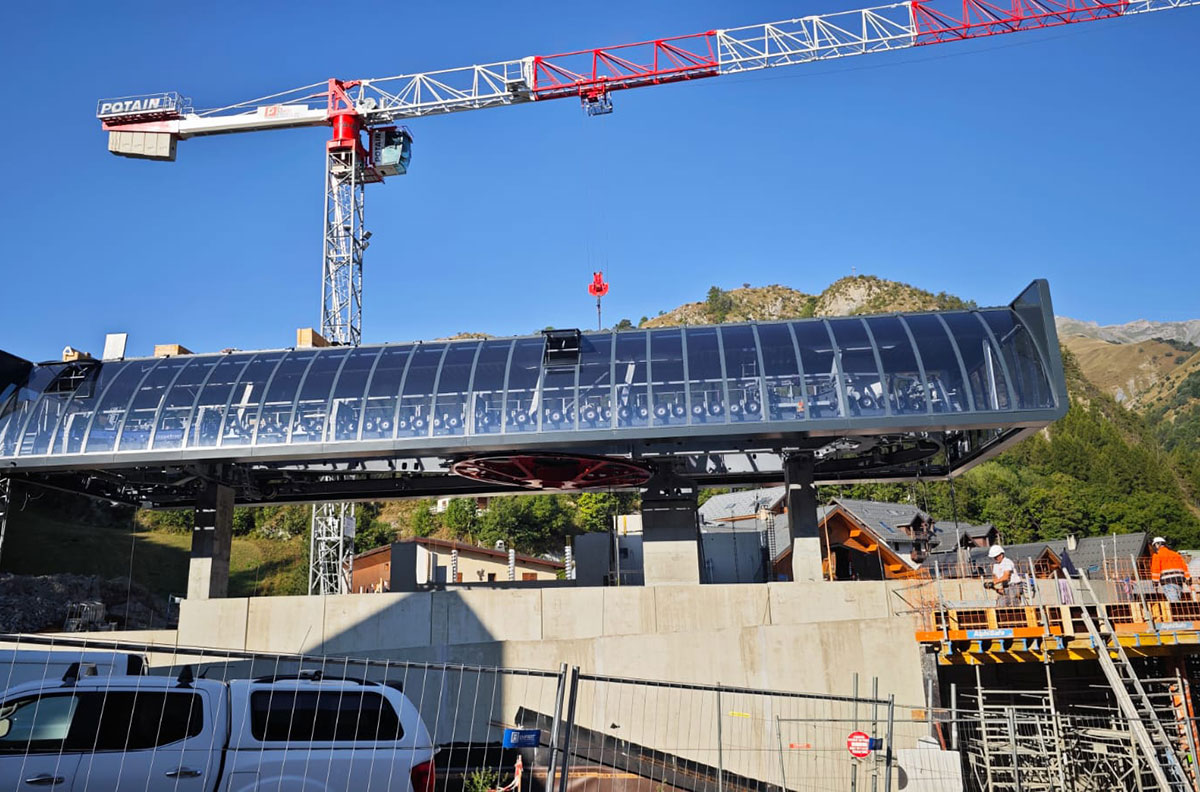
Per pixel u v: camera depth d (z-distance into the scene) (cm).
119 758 975
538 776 1809
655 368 3391
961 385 3222
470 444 3294
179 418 3459
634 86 7356
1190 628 2267
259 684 1084
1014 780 2288
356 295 6325
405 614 3016
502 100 7219
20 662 1659
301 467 3825
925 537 7012
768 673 2480
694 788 1927
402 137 6762
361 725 1087
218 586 3662
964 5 7194
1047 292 3198
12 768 936
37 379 3678
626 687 2459
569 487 4031
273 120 6869
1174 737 2306
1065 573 2503
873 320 3531
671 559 3653
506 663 2500
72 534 9038
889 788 1464
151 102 6881
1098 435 18775
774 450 3516
